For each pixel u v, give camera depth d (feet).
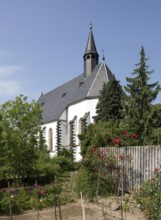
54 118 178.50
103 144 66.39
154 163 41.65
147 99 101.76
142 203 35.17
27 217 36.55
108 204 40.93
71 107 169.68
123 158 46.42
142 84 105.50
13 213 39.40
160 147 40.78
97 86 158.10
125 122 89.86
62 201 43.78
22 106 70.38
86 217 34.68
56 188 46.57
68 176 77.30
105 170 47.80
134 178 45.47
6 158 65.05
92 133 73.05
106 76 162.50
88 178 47.26
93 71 176.04
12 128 68.69
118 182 47.39
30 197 44.06
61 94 208.23
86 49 182.60
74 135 160.45
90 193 45.65
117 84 124.77
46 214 37.45
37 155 72.13
